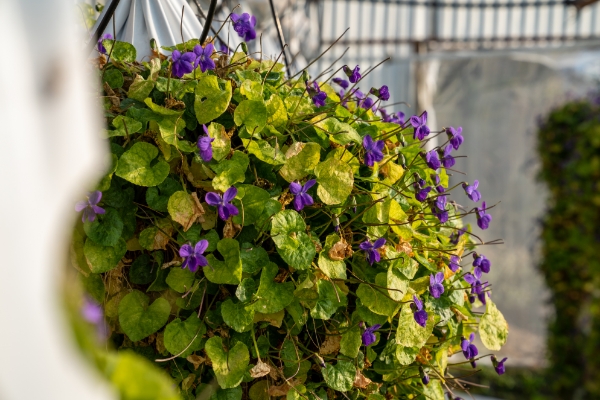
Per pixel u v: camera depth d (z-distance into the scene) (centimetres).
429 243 69
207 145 59
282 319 62
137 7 78
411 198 68
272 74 69
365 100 73
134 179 59
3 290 28
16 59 29
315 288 61
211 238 61
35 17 30
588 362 194
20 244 29
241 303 60
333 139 65
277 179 64
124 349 61
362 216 65
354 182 67
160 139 60
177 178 62
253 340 61
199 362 60
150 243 60
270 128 63
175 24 79
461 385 72
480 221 71
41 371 29
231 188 59
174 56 62
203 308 62
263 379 63
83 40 71
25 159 29
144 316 60
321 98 67
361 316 64
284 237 60
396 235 66
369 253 62
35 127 30
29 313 29
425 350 68
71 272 59
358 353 64
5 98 28
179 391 61
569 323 202
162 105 63
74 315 33
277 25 79
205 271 60
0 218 28
